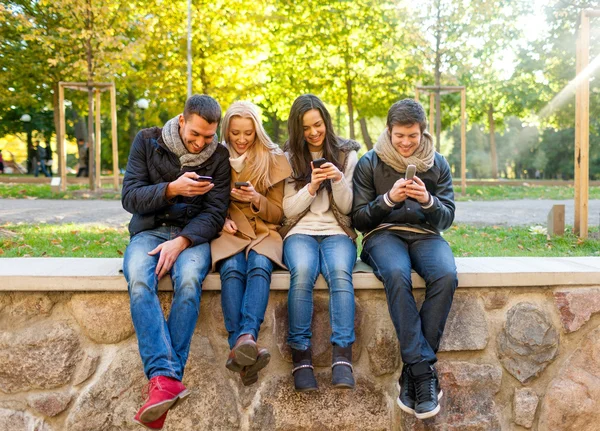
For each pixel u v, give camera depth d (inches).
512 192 535.8
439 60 515.5
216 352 100.7
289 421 100.8
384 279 98.5
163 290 98.5
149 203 100.4
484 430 103.3
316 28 665.6
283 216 113.0
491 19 502.0
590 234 240.2
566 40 627.5
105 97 729.0
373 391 102.9
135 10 530.6
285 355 101.3
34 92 719.1
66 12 468.8
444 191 110.4
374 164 111.6
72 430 97.8
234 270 97.9
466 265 109.9
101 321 98.4
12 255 176.7
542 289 105.8
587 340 106.3
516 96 835.4
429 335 97.6
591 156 1290.6
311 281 97.7
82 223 264.2
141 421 84.0
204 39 594.9
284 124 980.6
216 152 107.1
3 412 97.6
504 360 104.7
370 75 703.7
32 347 97.7
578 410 104.9
